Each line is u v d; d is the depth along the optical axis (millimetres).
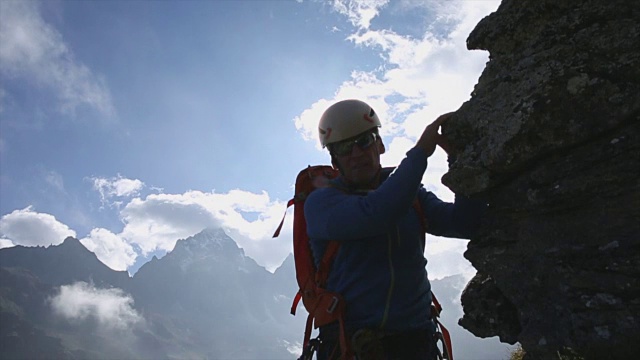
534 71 4875
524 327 4871
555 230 4672
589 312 4344
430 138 4055
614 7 4773
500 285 5102
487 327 5480
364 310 3928
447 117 5379
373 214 3762
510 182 4961
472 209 5062
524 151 4629
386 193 3777
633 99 4246
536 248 4812
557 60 4781
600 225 4371
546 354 4605
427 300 4199
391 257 4047
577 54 4719
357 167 4281
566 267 4535
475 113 5113
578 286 4445
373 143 4324
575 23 4945
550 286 4672
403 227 4188
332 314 3965
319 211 4109
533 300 4820
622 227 4250
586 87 4461
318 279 4156
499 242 5148
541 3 5258
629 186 4191
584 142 4500
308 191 4574
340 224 3889
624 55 4461
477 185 4891
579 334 4363
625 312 4113
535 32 5344
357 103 4355
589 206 4453
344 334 3791
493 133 4832
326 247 4191
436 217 4867
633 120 4297
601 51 4609
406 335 3979
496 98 5027
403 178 3807
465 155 5059
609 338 4152
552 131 4527
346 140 4258
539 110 4551
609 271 4266
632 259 4125
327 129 4348
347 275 4012
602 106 4383
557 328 4559
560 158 4605
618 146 4305
